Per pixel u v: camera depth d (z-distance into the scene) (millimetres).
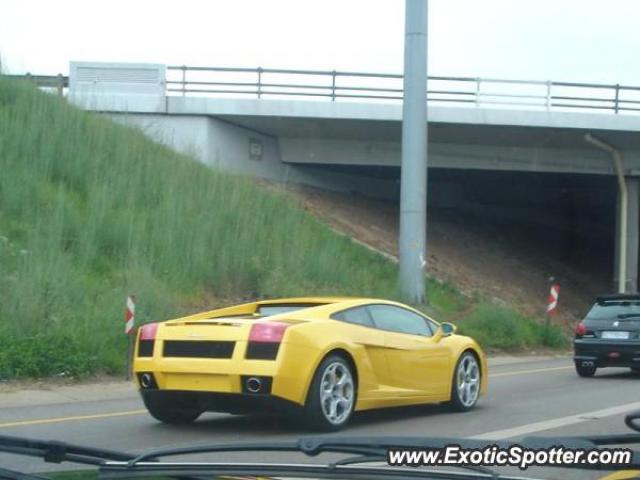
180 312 19609
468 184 42844
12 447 4219
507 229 43062
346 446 4000
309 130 33688
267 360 9914
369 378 10945
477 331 25938
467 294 30422
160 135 29219
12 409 12734
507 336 26562
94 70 31594
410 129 25750
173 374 10383
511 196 43812
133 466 3906
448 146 35750
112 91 31578
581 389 16172
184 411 11195
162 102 31359
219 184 26344
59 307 17016
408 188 25781
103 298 18250
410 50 25656
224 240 23359
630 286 35906
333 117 32375
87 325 16781
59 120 25672
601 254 45312
